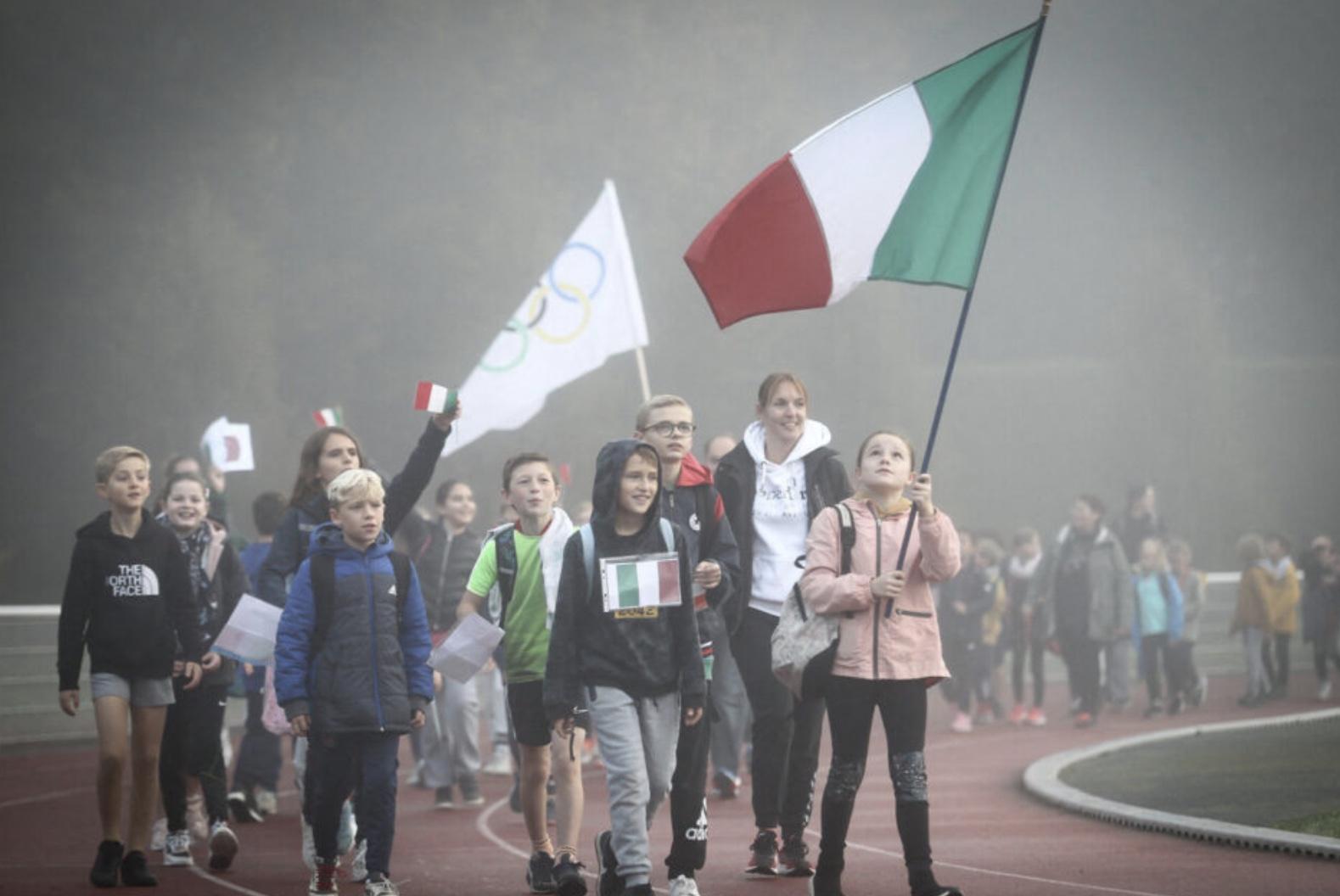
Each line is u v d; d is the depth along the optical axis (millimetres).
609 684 17141
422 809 30453
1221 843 22266
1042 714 47656
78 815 30547
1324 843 20875
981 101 18578
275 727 20188
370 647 18328
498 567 19969
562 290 40250
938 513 17312
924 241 18547
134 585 20688
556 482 20109
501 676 36938
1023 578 49281
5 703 46562
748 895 18953
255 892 20391
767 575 20703
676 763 17688
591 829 27125
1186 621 50781
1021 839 23812
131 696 20891
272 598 20844
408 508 21172
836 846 17578
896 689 17359
